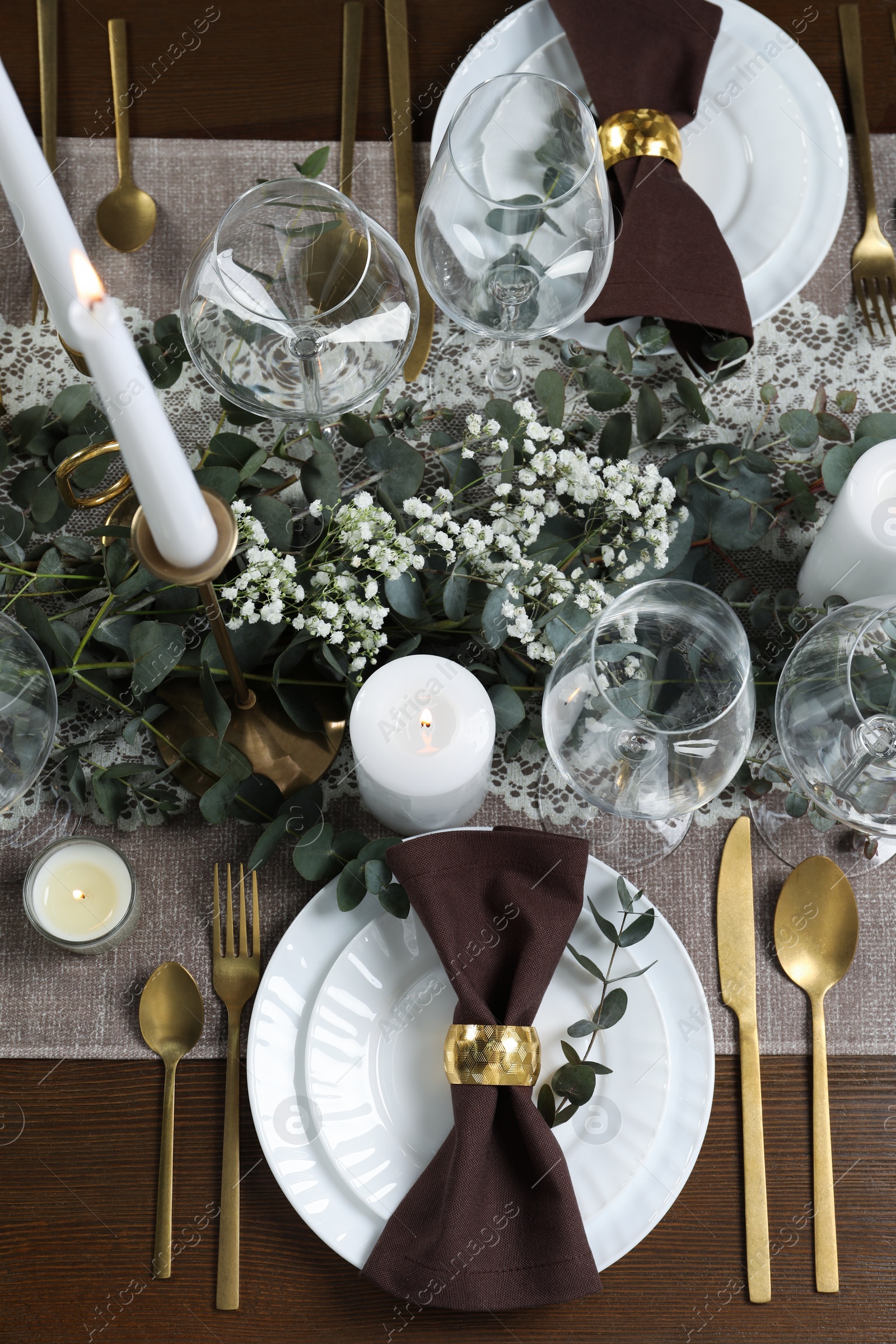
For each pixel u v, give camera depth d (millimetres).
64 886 669
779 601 722
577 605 665
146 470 397
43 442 740
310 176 775
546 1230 587
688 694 629
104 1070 662
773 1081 672
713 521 731
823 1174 649
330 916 668
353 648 630
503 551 663
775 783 730
